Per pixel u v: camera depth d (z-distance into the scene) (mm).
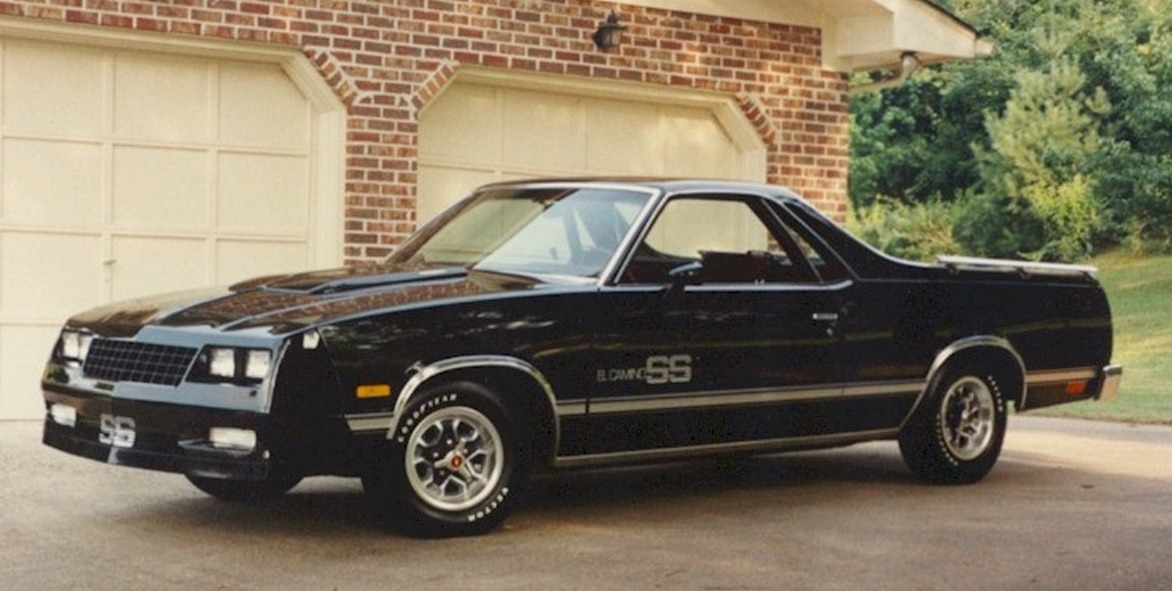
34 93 11102
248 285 7777
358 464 6910
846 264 8578
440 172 12859
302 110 12133
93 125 11312
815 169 14781
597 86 13523
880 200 36375
